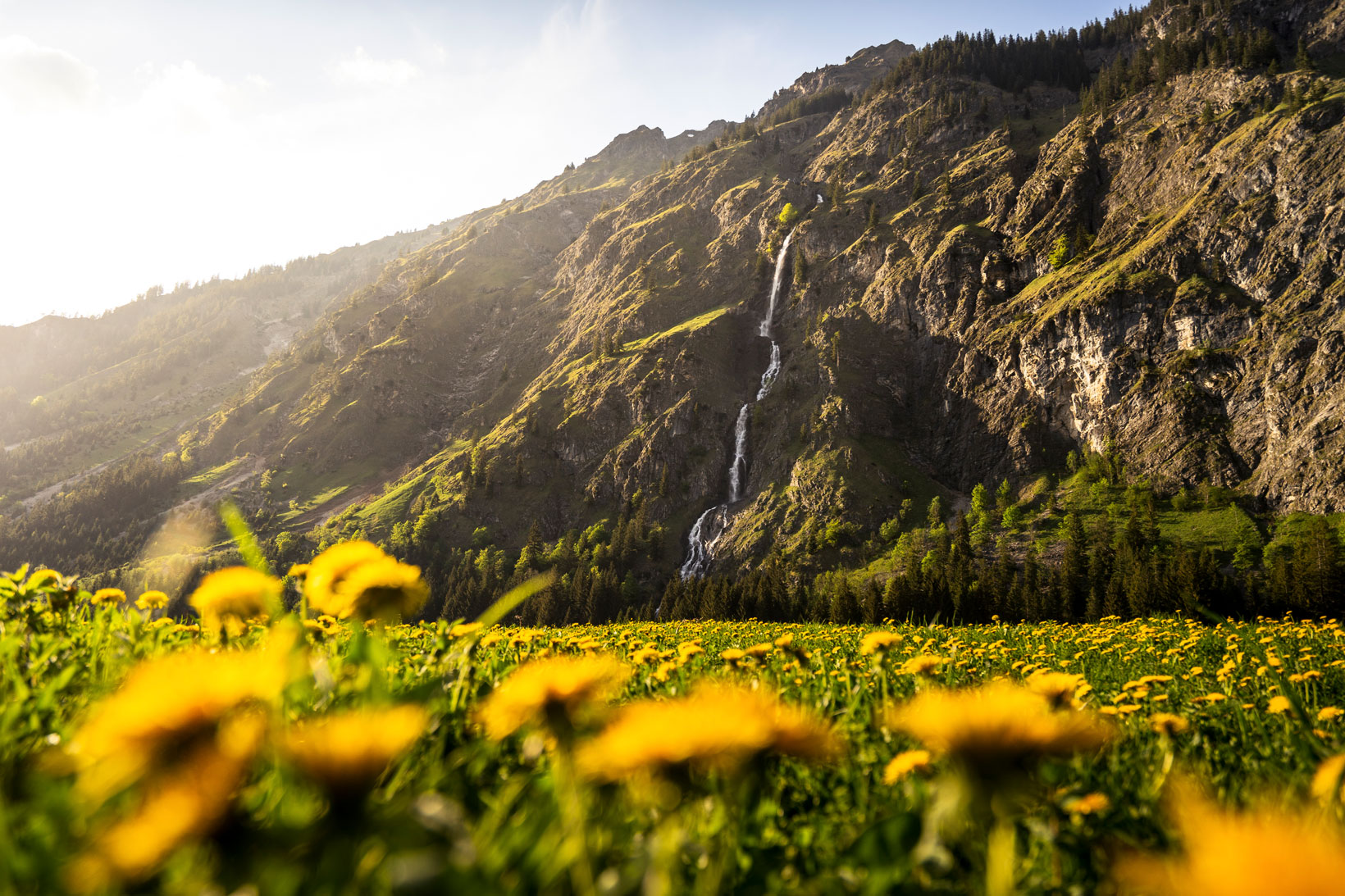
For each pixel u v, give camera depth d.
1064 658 7.93
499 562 147.50
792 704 2.67
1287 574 69.56
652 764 1.00
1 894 0.94
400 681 2.57
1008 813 1.01
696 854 1.36
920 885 1.24
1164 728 2.72
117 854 0.83
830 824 1.78
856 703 2.96
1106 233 144.38
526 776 1.65
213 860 0.86
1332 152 113.81
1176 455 110.31
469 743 2.11
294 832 0.89
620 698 3.52
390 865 0.89
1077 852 1.58
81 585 3.47
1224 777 2.37
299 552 160.50
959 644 7.14
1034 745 0.98
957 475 136.50
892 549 118.88
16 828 1.21
